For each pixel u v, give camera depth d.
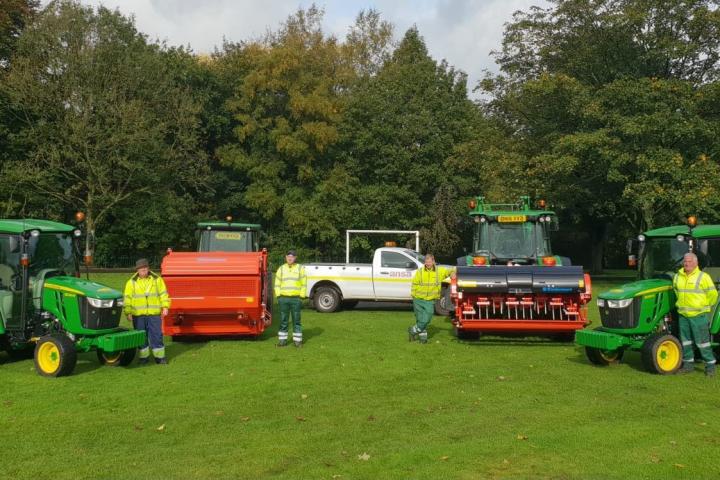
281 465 6.04
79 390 9.16
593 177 29.27
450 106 40.31
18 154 34.50
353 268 19.53
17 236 10.79
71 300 10.70
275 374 10.24
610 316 10.66
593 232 44.78
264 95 38.50
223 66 43.09
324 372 10.38
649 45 27.88
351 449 6.49
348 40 48.91
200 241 18.30
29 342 10.88
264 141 38.72
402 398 8.60
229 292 13.27
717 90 24.78
